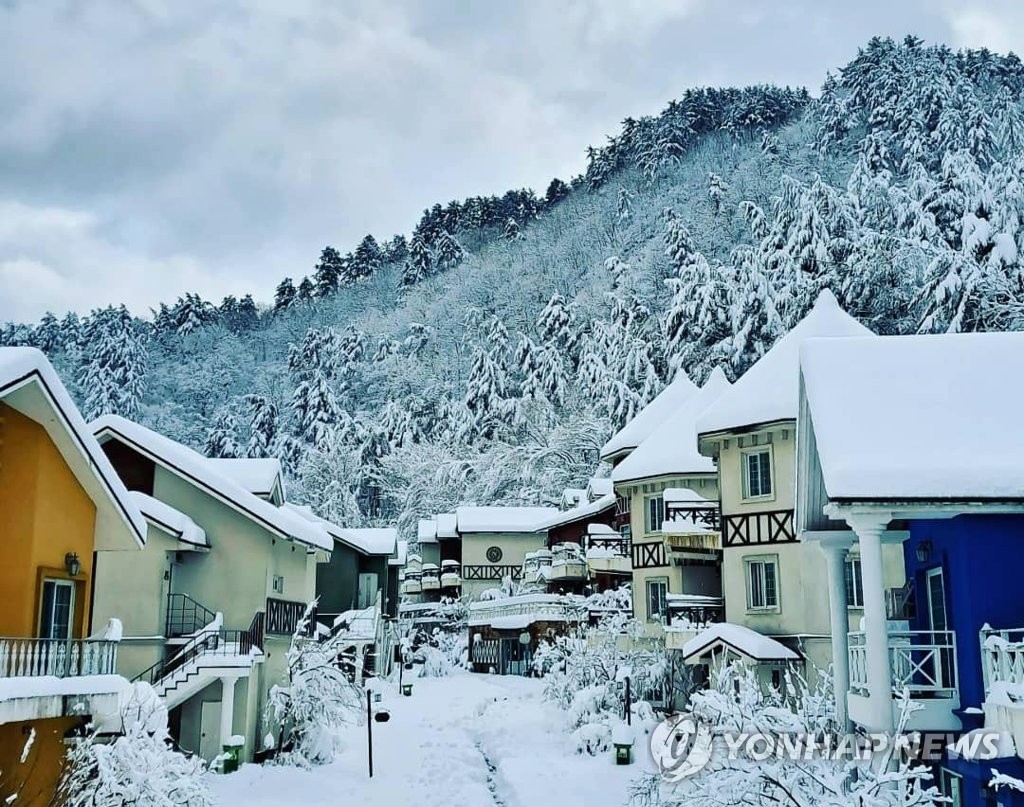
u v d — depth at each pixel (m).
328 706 26.02
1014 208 52.06
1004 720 11.59
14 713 13.53
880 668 12.16
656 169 163.50
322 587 46.53
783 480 27.81
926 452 12.59
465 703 39.34
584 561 48.94
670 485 35.38
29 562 15.70
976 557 12.85
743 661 26.00
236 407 131.38
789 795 10.52
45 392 15.42
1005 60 120.62
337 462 94.25
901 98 112.62
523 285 150.00
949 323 47.69
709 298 72.06
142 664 23.67
